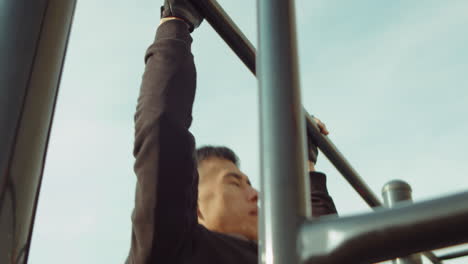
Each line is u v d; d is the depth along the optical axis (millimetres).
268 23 428
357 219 323
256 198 1232
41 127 382
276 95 397
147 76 1050
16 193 358
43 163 382
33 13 402
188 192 1000
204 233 1072
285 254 339
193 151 1030
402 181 1340
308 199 366
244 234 1180
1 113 368
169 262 958
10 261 346
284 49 414
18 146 365
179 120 1019
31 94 381
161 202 951
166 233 947
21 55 386
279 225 350
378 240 311
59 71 409
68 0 433
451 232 293
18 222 355
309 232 337
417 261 1213
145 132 995
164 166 969
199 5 835
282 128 384
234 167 1261
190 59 1069
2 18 399
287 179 364
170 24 1068
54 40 408
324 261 326
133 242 998
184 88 1046
